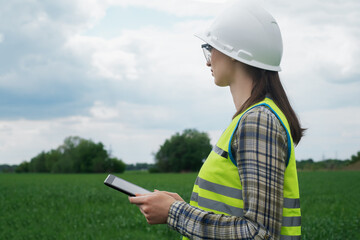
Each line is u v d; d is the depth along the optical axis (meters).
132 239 7.95
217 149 1.43
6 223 10.30
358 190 24.41
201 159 103.81
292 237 1.33
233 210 1.34
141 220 9.79
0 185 30.53
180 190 23.88
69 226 9.62
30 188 25.91
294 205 1.36
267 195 1.23
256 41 1.52
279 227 1.25
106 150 107.56
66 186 28.47
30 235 8.50
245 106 1.45
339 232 8.45
